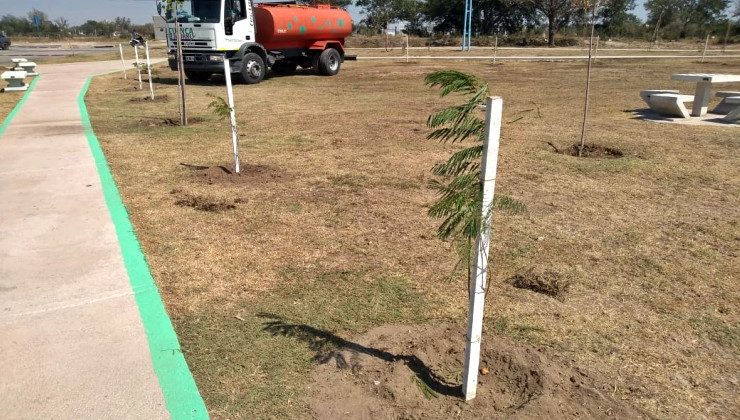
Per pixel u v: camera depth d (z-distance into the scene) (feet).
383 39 167.63
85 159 25.46
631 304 12.39
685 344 10.80
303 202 19.38
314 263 14.37
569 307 12.21
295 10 65.72
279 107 43.73
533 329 11.23
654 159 25.81
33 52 140.87
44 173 22.97
